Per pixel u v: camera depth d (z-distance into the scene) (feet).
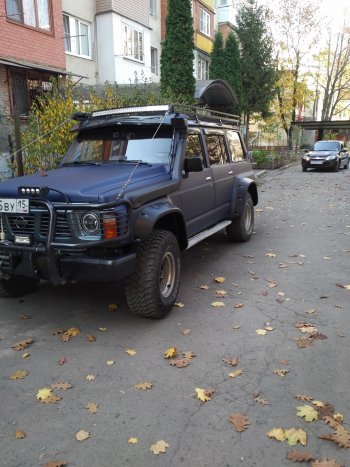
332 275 19.72
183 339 13.62
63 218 12.84
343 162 81.76
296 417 9.83
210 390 10.83
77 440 9.15
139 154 17.35
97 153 18.19
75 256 12.99
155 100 34.96
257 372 11.71
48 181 14.25
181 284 18.66
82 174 15.33
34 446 8.99
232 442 9.07
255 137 119.03
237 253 23.66
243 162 25.96
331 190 50.70
